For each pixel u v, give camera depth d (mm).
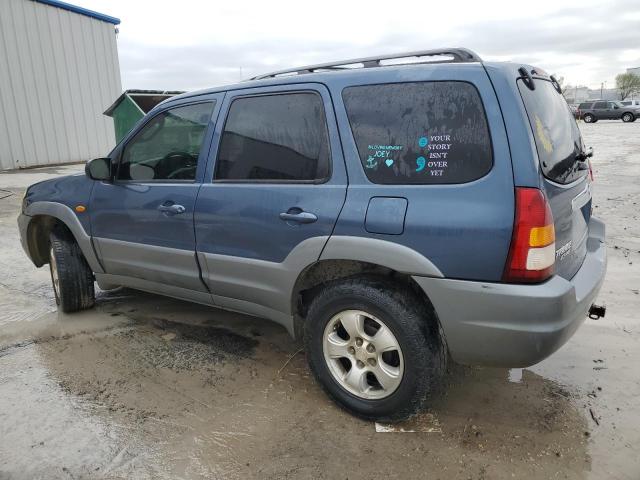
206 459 2426
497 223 2186
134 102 8969
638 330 3707
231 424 2691
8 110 13156
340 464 2389
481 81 2283
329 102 2666
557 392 2957
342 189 2576
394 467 2365
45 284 4953
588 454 2434
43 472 2338
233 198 2973
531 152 2176
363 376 2666
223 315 4113
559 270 2402
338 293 2605
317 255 2637
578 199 2701
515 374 3156
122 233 3605
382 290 2480
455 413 2770
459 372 3182
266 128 2912
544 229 2166
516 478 2287
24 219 4234
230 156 3062
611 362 3277
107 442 2545
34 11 13633
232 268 3047
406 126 2439
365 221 2469
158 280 3561
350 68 2691
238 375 3191
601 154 15367
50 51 14188
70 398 2938
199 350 3527
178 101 3355
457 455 2439
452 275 2299
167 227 3318
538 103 2447
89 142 15727
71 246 4039
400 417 2580
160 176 3428
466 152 2285
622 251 5578
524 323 2201
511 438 2557
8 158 13289
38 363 3354
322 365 2781
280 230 2779
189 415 2770
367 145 2535
